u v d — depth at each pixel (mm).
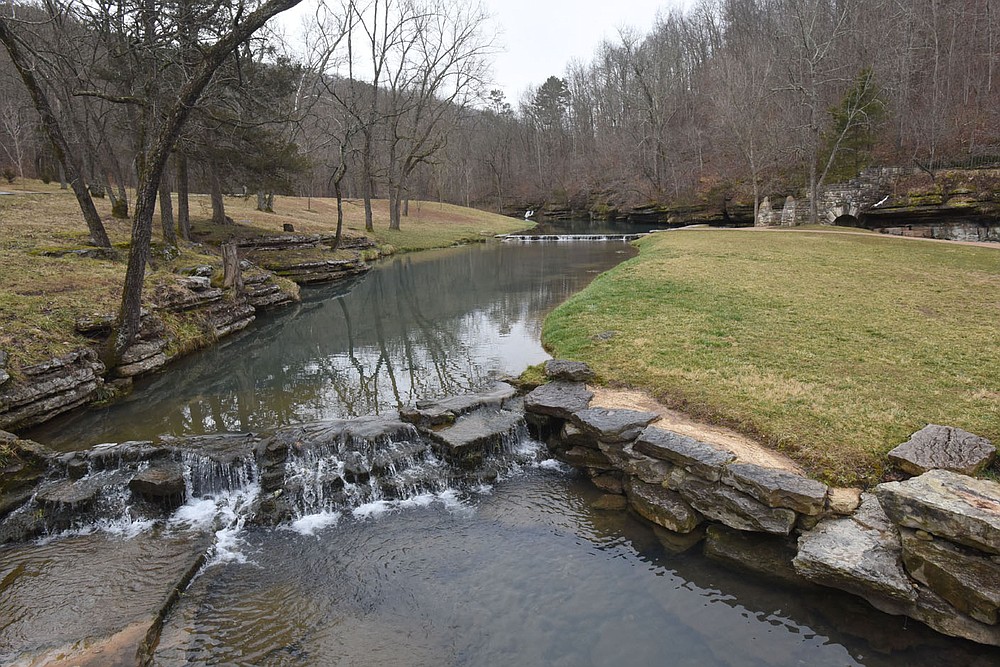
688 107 63406
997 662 4168
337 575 5543
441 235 44844
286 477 7070
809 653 4383
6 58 24203
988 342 9305
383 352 13617
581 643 4578
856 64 43125
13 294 11242
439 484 7102
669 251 23234
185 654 4555
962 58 40969
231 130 19891
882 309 11828
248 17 9562
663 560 5551
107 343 11055
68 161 14742
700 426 6973
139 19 12648
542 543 5926
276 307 19703
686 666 4316
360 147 51094
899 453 5723
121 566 5707
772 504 5332
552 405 7801
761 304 12664
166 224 19344
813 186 35656
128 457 7336
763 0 62812
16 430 8539
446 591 5254
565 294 19984
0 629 4805
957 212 32562
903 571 4641
